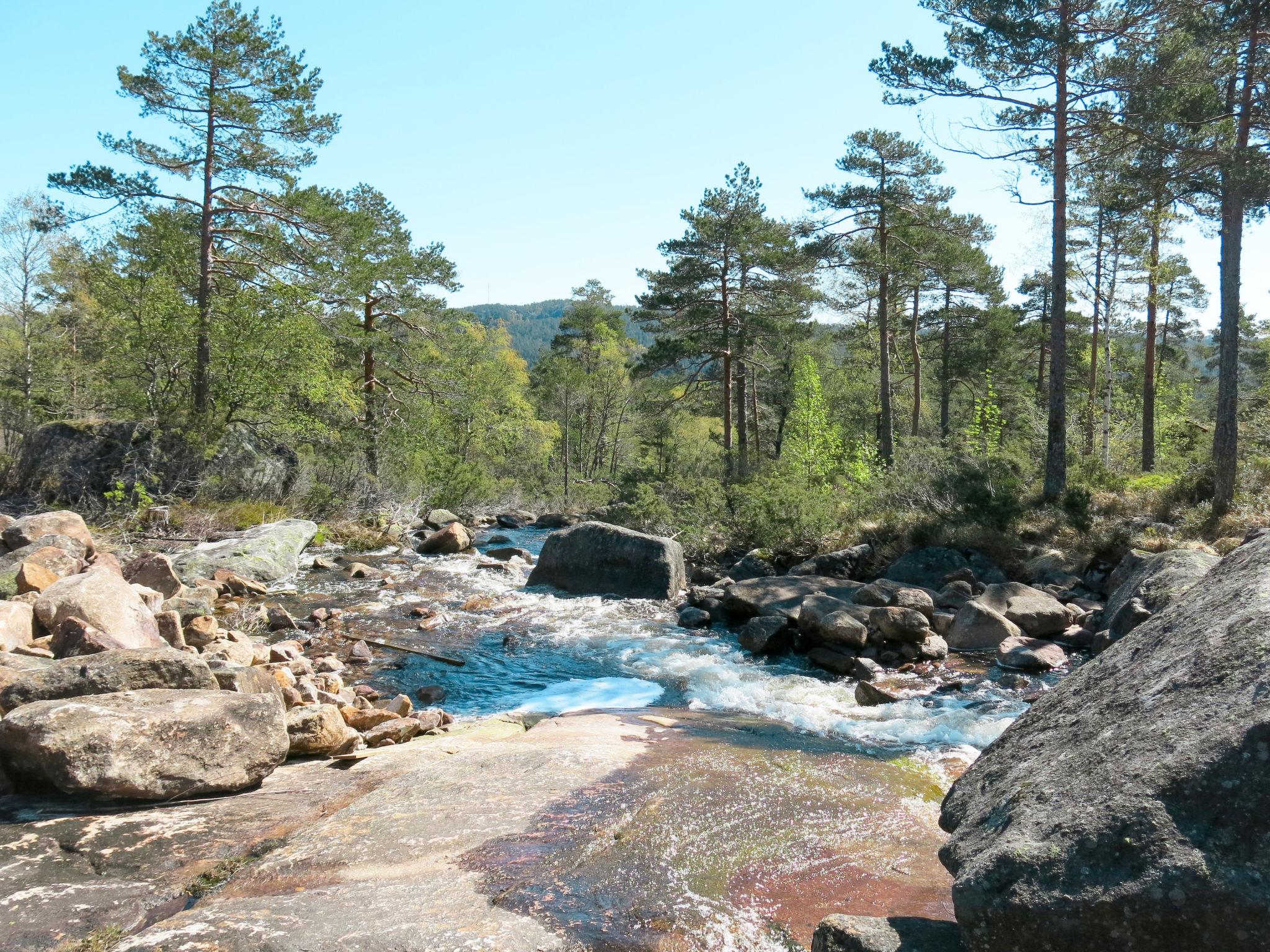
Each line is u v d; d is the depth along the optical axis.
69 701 5.16
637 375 31.17
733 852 4.44
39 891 3.87
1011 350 44.25
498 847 4.41
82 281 32.88
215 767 5.17
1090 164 19.56
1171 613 3.59
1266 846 2.27
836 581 12.43
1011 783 3.22
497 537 23.31
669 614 12.77
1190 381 47.44
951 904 3.82
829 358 48.25
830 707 8.02
